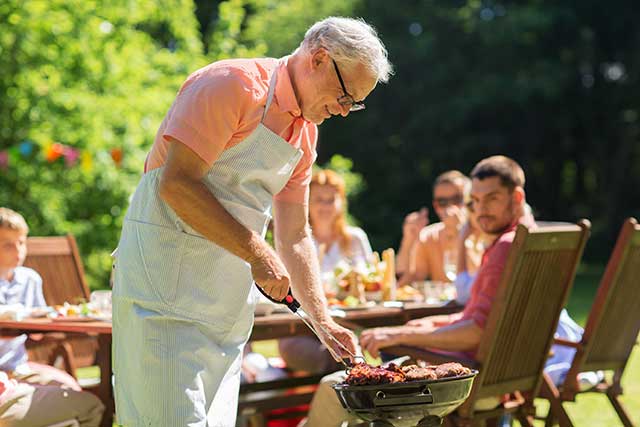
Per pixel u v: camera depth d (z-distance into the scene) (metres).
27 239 5.60
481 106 25.48
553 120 26.55
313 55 3.25
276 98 3.32
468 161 26.67
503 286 4.26
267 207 3.40
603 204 28.02
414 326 4.92
